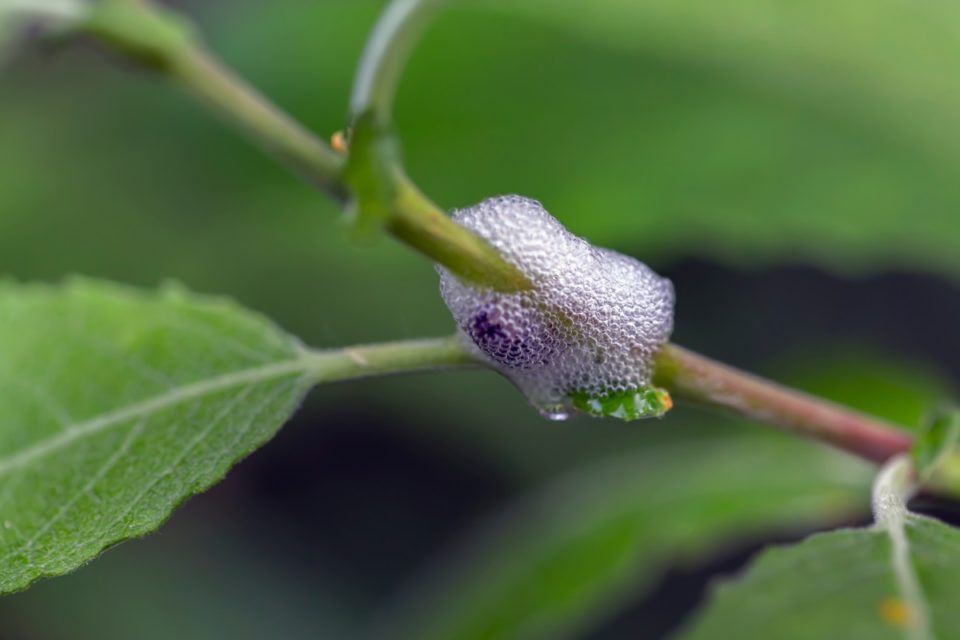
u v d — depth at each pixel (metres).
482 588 0.22
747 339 0.28
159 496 0.16
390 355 0.17
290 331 0.26
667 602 0.28
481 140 0.22
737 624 0.14
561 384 0.16
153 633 0.27
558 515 0.23
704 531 0.22
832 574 0.15
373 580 0.30
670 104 0.22
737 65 0.22
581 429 0.28
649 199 0.21
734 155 0.22
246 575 0.29
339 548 0.30
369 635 0.29
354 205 0.16
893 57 0.22
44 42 0.18
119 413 0.17
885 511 0.15
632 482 0.23
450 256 0.16
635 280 0.17
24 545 0.16
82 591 0.27
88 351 0.17
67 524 0.16
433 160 0.22
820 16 0.22
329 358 0.17
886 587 0.15
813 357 0.24
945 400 0.23
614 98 0.22
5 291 0.17
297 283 0.26
